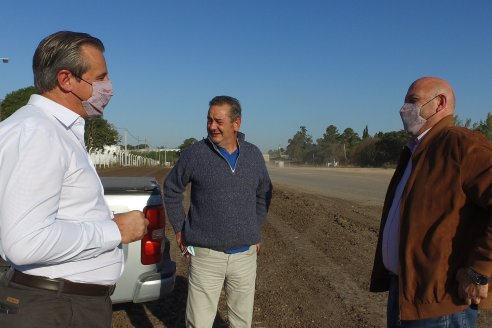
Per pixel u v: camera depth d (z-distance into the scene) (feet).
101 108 7.53
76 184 6.76
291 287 21.25
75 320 6.91
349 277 23.03
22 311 6.71
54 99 7.09
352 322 17.16
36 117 6.55
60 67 6.95
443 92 9.37
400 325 9.12
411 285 8.66
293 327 16.60
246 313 12.55
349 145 342.85
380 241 10.34
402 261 8.81
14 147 6.23
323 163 362.94
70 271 6.86
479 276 7.82
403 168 10.00
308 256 27.40
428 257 8.46
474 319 8.70
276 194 67.00
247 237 12.00
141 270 13.64
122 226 7.25
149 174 121.19
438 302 8.40
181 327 16.14
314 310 18.31
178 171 12.24
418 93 9.48
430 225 8.54
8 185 6.08
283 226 38.17
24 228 5.99
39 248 6.05
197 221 12.00
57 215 6.66
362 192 74.69
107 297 7.43
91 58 7.15
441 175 8.52
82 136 7.26
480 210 8.38
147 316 17.07
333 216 44.24
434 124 9.43
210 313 12.32
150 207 13.74
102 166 185.88
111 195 13.43
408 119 9.65
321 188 83.05
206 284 12.13
